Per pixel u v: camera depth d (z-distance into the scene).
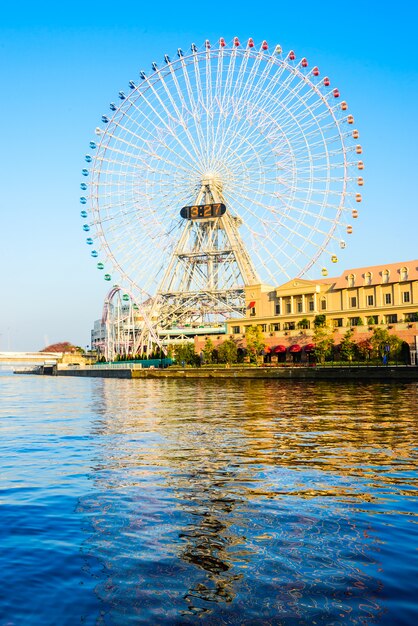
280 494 18.48
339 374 102.50
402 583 11.48
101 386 116.88
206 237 160.38
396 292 121.94
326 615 10.30
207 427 36.88
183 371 140.75
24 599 11.14
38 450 28.83
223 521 15.72
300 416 42.03
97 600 11.10
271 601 10.89
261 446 28.16
